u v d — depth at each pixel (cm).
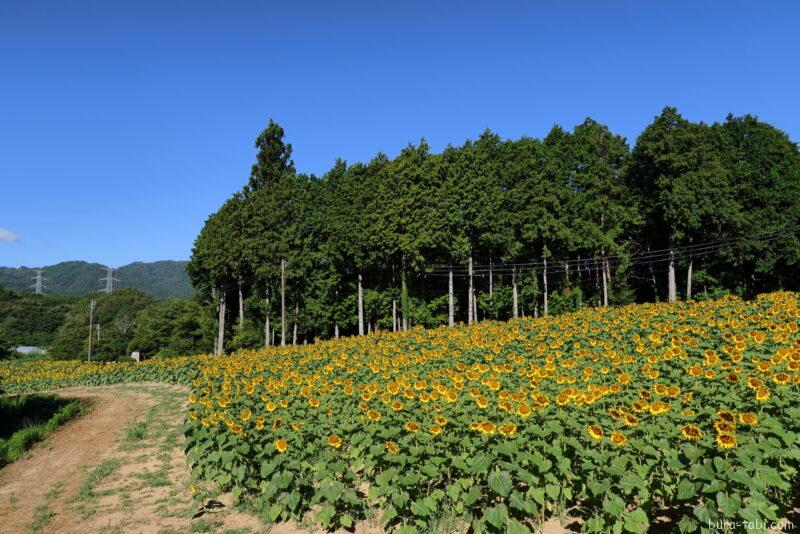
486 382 933
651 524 621
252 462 862
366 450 798
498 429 669
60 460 1340
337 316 4569
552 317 2330
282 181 4966
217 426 941
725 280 3997
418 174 4019
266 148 5306
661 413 688
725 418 577
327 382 1200
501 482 600
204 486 986
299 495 750
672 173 3825
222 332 5253
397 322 4544
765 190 3791
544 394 805
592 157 4244
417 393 988
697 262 4066
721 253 3716
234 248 4859
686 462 573
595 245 4034
